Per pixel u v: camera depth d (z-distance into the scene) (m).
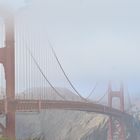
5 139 33.34
